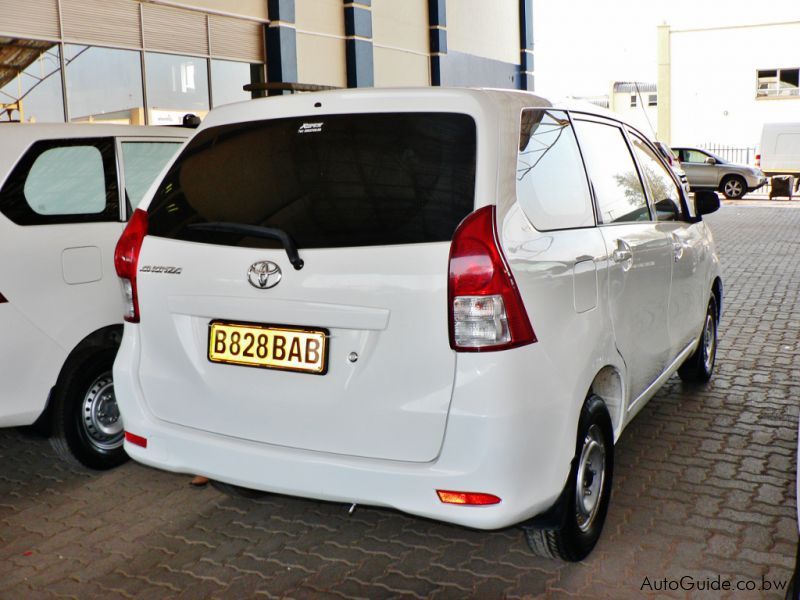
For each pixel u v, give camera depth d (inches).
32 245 148.2
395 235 101.0
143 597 118.1
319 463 103.3
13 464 171.0
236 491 141.8
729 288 364.8
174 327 113.9
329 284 102.3
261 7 557.3
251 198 110.9
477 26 845.2
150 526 140.6
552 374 103.6
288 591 118.5
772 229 644.1
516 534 133.6
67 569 126.5
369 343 101.1
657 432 177.5
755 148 1235.9
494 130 104.8
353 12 629.0
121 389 119.4
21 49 410.3
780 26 1195.9
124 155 169.0
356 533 136.1
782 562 122.3
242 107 119.4
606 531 132.9
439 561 126.0
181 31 502.3
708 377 212.2
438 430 98.5
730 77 1234.0
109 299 158.4
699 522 135.6
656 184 163.3
